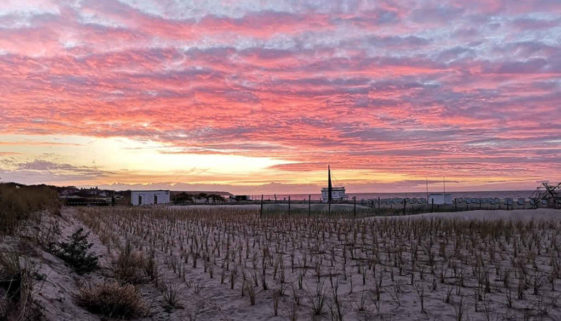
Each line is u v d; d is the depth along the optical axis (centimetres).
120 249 1360
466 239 1786
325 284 1032
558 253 1419
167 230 2273
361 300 877
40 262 874
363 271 1132
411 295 924
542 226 2191
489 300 875
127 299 769
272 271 1187
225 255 1462
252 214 3447
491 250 1398
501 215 2923
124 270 1047
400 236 1894
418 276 1112
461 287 988
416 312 807
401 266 1212
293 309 829
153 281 1055
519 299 882
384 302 874
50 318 592
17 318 524
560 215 2847
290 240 1855
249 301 896
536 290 923
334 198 6378
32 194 2030
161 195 6781
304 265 1207
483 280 1036
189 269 1217
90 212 3369
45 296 664
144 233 2069
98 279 1007
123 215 3206
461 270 1129
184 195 7856
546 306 829
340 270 1193
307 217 3105
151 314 802
